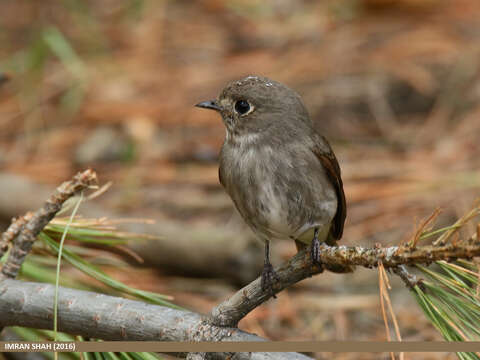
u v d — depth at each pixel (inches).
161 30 649.0
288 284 211.8
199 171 480.7
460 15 594.2
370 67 542.0
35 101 555.8
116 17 681.6
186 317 219.9
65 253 242.5
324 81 538.3
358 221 402.3
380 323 329.7
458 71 520.4
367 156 466.9
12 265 239.5
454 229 173.8
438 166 438.3
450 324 176.2
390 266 184.4
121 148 505.4
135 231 384.8
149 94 557.6
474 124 475.2
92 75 578.6
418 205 402.6
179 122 526.6
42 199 429.1
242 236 382.0
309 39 601.0
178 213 437.4
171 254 378.6
